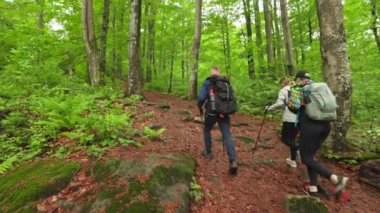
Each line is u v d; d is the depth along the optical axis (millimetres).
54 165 4930
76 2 16750
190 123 8477
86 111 8047
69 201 4148
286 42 14562
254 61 17656
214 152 6410
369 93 9070
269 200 4820
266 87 12484
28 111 7762
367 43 13852
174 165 4871
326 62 6816
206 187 4848
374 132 7422
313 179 5066
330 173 4762
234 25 21578
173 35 24688
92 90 10891
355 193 5391
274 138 8031
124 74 28094
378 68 11305
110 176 4488
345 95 6672
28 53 10914
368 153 6648
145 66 24922
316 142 4945
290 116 5906
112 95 10375
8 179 4797
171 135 6992
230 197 4734
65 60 15234
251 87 13242
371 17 13578
